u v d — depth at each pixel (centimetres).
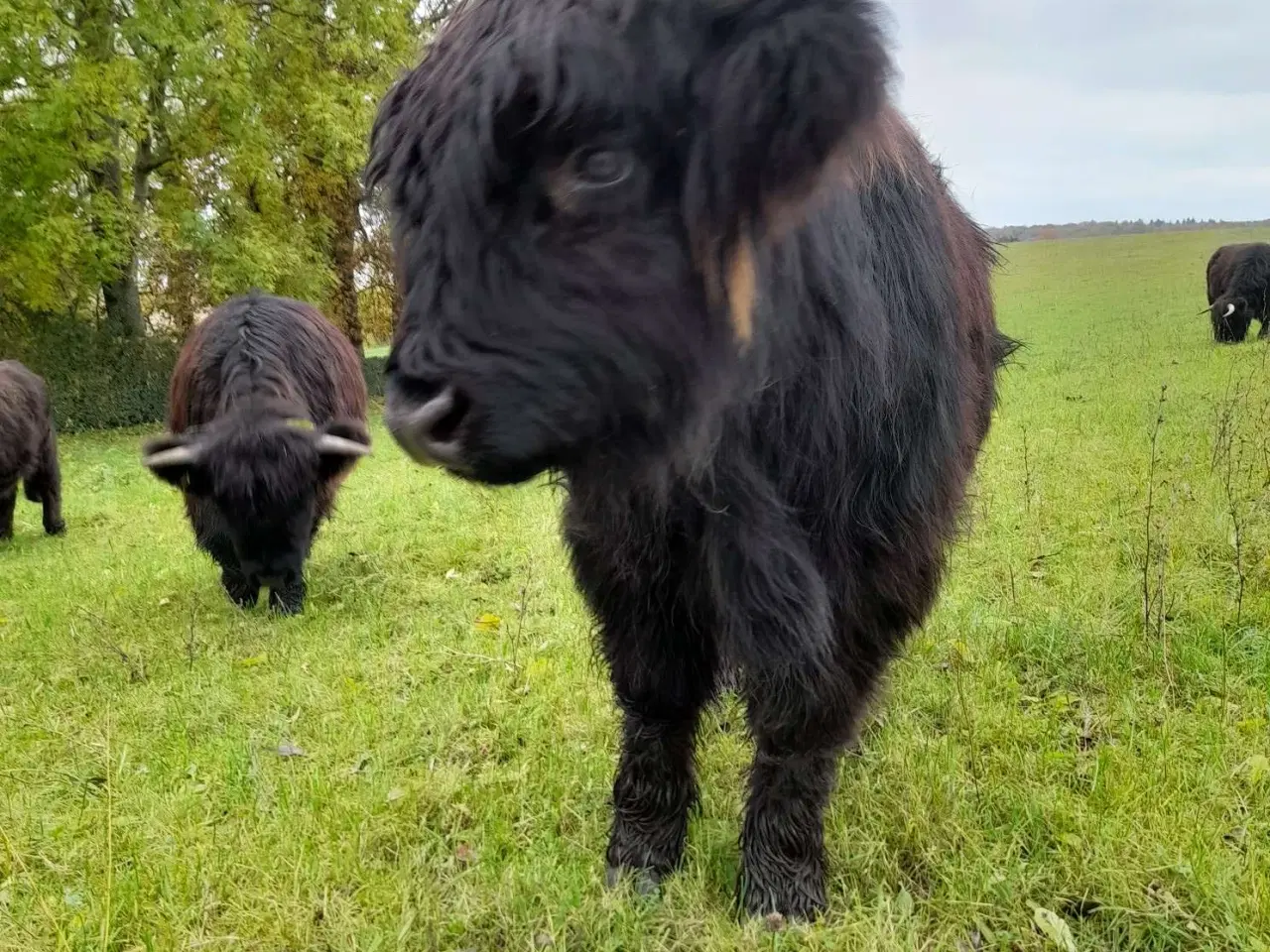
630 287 153
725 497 200
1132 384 1180
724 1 144
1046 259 5612
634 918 251
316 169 2052
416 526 737
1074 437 846
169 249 1895
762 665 215
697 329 160
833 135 142
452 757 354
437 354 155
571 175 150
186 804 324
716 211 152
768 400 195
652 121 149
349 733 372
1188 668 370
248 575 528
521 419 154
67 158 1628
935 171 279
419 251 160
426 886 273
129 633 534
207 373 598
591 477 188
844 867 270
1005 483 675
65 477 1259
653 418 164
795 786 246
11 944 259
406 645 469
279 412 535
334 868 282
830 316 194
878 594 227
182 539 792
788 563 206
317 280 1869
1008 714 346
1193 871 250
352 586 584
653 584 234
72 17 1672
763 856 253
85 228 1641
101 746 361
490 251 153
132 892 274
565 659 420
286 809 314
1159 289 3416
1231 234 6950
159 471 511
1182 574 455
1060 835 273
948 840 279
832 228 192
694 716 271
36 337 1814
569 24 149
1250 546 481
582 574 250
